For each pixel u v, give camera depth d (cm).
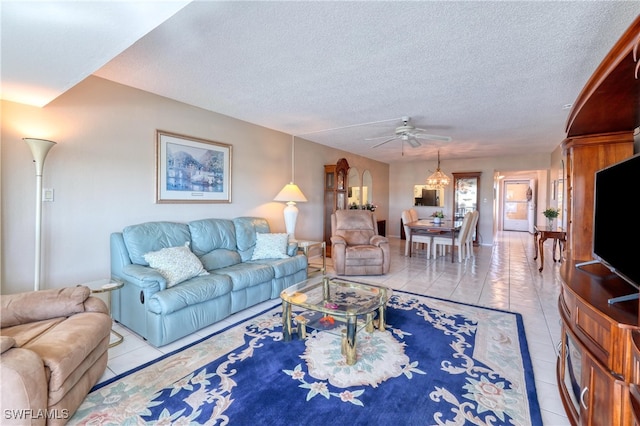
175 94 334
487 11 185
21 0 128
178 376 202
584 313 147
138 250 285
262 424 160
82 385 174
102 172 293
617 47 120
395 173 946
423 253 667
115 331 268
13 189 243
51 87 220
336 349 238
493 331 269
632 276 143
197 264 293
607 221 181
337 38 216
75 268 276
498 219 1206
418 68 266
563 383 178
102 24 150
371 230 529
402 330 272
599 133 261
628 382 115
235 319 298
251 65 261
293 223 477
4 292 239
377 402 176
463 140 586
